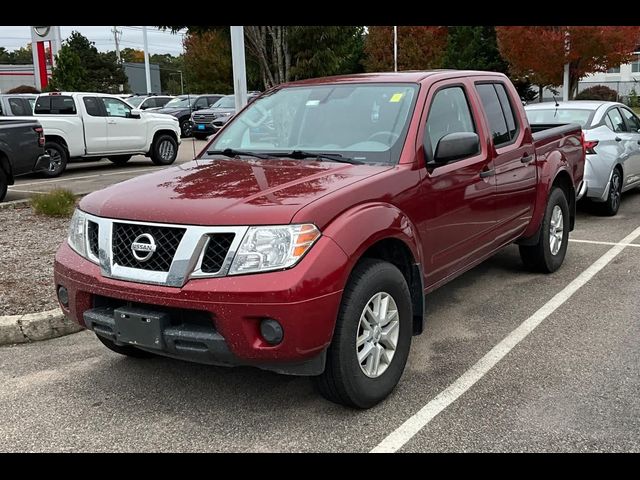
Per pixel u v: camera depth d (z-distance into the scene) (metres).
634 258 7.25
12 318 5.17
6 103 15.34
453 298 5.99
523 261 6.64
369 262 3.81
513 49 28.59
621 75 57.25
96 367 4.63
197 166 4.57
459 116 5.04
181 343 3.53
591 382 4.22
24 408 4.03
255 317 3.36
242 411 3.94
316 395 4.12
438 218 4.50
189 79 46.84
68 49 32.94
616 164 9.46
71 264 3.97
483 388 4.16
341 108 4.84
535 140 6.20
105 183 14.05
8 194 12.48
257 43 13.16
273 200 3.58
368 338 3.80
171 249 3.54
